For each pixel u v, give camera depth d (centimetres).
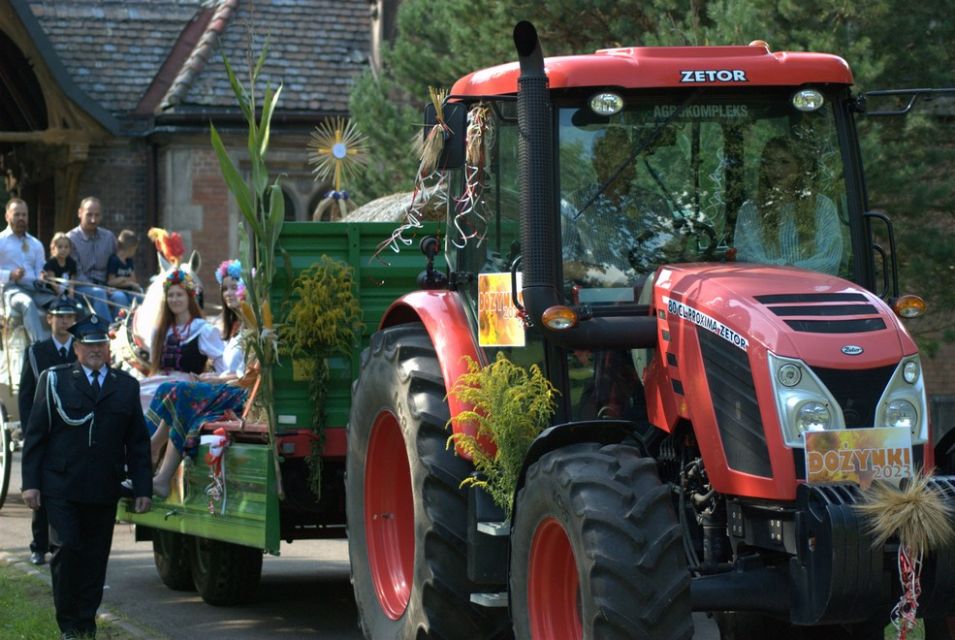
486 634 809
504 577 786
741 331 685
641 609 641
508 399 760
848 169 788
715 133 783
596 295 767
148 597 1206
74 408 993
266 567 1375
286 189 2809
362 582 914
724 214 781
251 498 1016
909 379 677
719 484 689
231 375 1176
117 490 1004
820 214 785
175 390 1129
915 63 1585
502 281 804
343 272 1047
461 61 1991
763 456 668
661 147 779
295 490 1045
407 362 854
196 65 2822
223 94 2803
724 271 739
